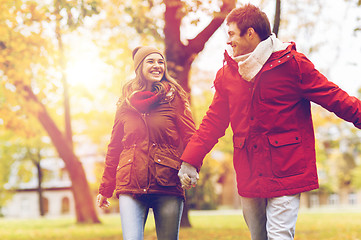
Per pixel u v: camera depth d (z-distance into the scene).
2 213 55.59
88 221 19.78
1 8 8.94
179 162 3.29
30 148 33.59
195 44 11.91
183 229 12.34
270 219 2.85
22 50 10.14
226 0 8.41
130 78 3.58
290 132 2.87
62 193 54.88
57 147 19.34
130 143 3.31
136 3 10.02
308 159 2.85
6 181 34.56
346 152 54.81
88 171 50.47
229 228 13.12
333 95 2.82
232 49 3.09
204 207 44.44
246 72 2.88
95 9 7.24
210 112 3.20
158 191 3.19
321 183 53.06
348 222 14.66
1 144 32.22
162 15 12.44
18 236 13.14
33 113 15.61
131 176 3.21
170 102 3.35
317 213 26.16
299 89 2.88
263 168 2.88
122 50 11.95
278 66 2.85
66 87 19.08
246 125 2.95
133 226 3.13
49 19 8.47
